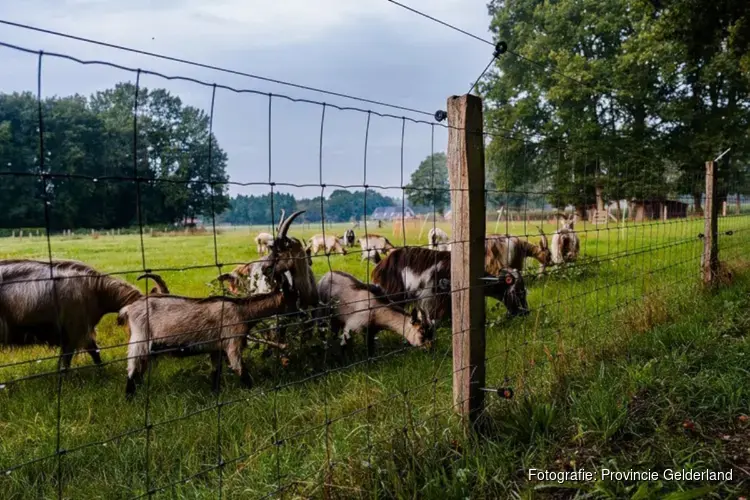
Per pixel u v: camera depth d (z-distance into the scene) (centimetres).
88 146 4169
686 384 376
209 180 219
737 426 329
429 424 311
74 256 1702
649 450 300
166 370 518
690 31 1627
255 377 504
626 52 3516
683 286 692
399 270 697
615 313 567
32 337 521
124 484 305
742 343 456
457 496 259
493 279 317
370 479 261
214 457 333
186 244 2059
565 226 1191
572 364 416
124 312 474
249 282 652
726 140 3359
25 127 2420
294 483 258
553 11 3825
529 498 259
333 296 577
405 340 578
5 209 2348
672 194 1042
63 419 398
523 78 3928
